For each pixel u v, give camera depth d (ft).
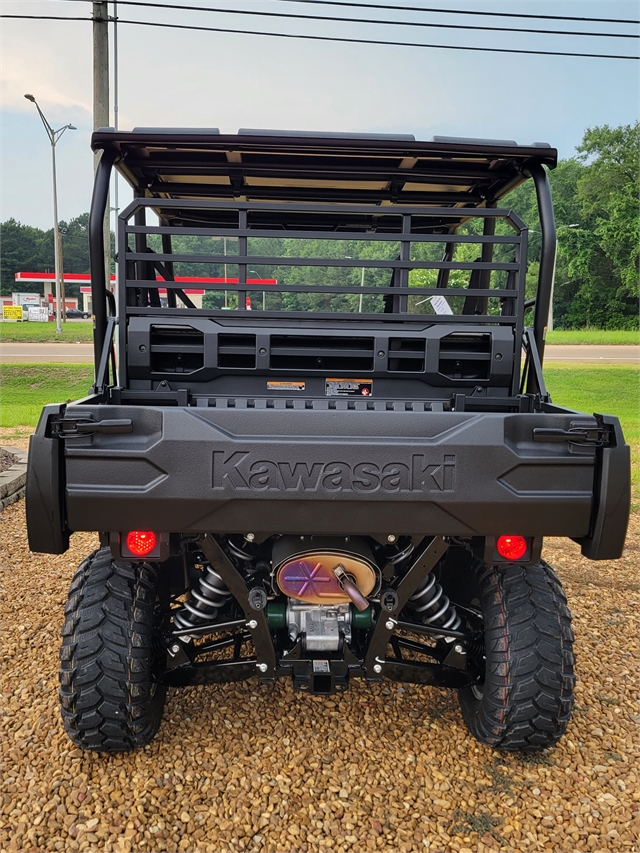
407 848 6.82
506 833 7.07
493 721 7.81
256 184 10.05
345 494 6.59
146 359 8.09
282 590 7.54
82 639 7.48
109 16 28.35
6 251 230.48
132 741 7.87
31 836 6.88
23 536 17.16
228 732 8.75
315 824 7.11
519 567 8.04
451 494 6.64
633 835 7.09
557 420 6.82
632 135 138.62
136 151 8.44
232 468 6.54
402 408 8.36
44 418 6.50
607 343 100.78
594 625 12.55
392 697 9.75
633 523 20.21
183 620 8.07
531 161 8.31
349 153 8.02
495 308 13.96
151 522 6.63
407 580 7.38
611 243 128.77
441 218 11.53
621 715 9.46
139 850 6.73
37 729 8.75
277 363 8.36
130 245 11.44
